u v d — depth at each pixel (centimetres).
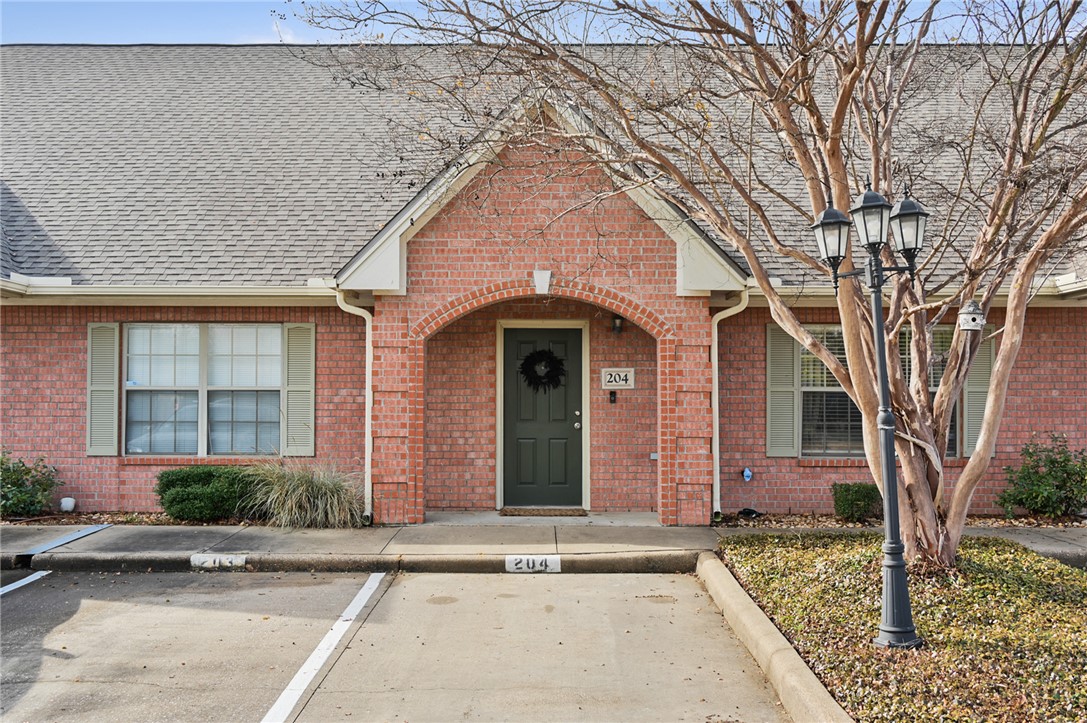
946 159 1204
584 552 886
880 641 577
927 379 762
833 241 625
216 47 1620
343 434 1130
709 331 1025
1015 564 770
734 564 822
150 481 1125
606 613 724
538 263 1026
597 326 1151
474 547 909
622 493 1141
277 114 1415
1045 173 750
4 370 1135
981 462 703
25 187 1249
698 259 1009
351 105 1428
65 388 1134
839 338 1125
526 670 587
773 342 1125
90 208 1207
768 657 571
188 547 907
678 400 1023
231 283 1073
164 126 1391
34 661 604
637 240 1027
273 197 1223
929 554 719
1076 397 1116
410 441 1023
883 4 638
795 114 1039
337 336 1134
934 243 1091
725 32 732
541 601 762
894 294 759
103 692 546
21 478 1078
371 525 1023
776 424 1122
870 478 1113
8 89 1503
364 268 994
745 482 1118
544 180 917
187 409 1143
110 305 1130
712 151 758
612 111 846
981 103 803
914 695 488
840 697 493
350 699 536
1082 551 891
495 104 1014
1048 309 1120
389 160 1171
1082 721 450
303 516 1012
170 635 662
